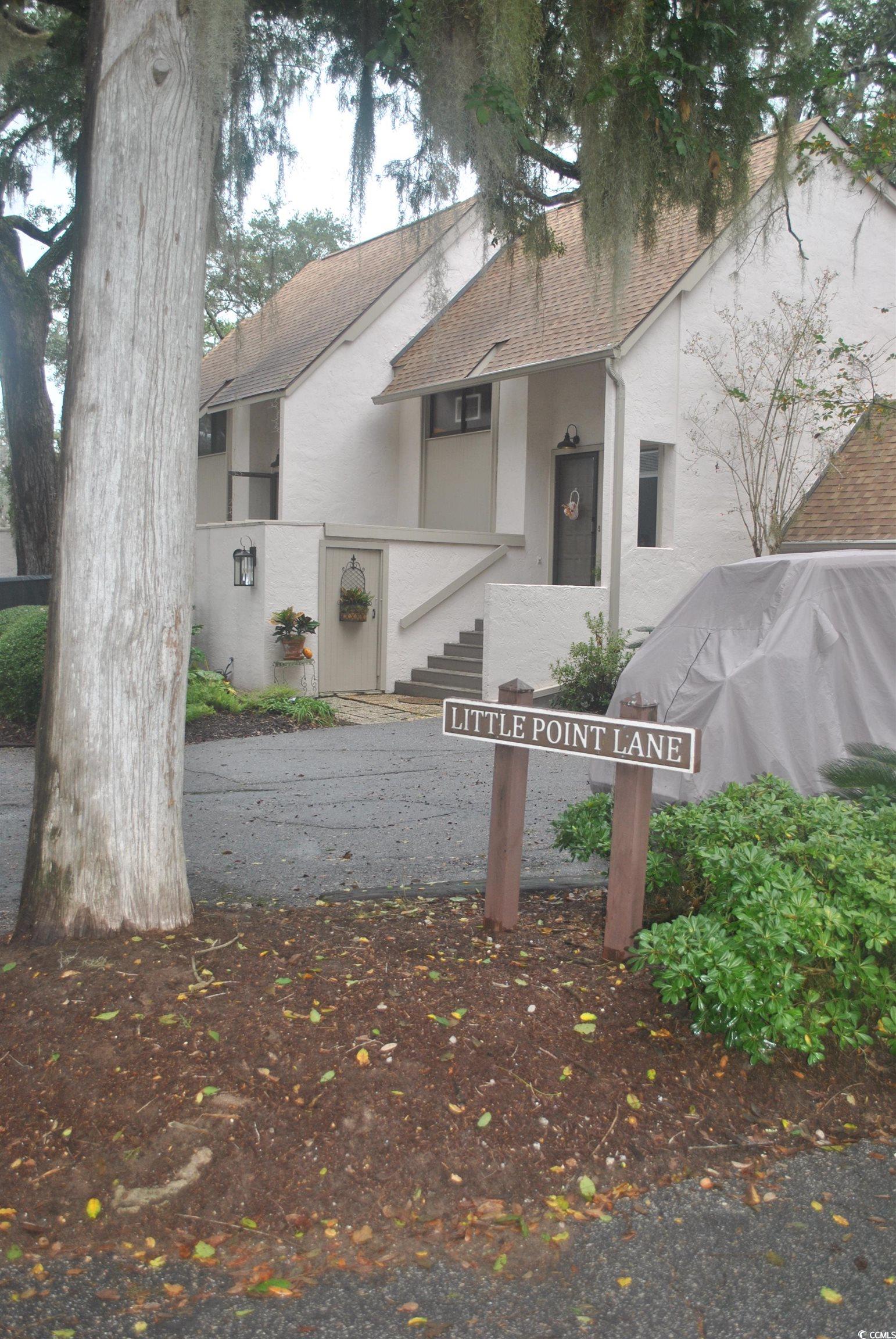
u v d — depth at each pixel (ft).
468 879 21.62
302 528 50.37
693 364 47.98
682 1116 12.48
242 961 14.38
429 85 21.86
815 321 50.06
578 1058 12.98
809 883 13.75
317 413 60.34
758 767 19.74
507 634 46.83
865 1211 11.15
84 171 14.79
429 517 61.87
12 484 63.57
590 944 16.39
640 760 14.76
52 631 15.07
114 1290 9.70
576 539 55.31
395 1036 12.84
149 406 14.73
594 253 23.16
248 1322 9.34
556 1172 11.43
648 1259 10.32
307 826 26.48
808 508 49.03
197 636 55.72
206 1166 10.97
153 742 15.23
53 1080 11.81
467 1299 9.73
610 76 21.08
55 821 15.02
